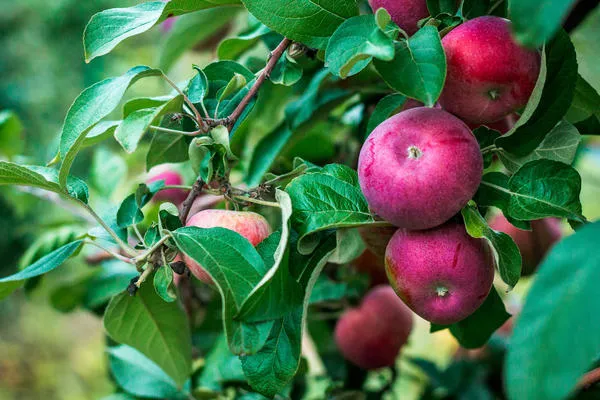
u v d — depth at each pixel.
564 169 0.68
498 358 1.18
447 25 0.70
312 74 0.93
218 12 1.07
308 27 0.71
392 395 1.10
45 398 3.03
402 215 0.65
